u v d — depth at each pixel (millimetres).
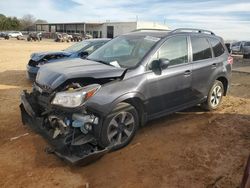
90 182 4070
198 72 6160
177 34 5910
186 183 4070
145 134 5590
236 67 17562
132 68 5039
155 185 4012
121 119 4785
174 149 5012
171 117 6562
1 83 10172
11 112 6801
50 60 9742
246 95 9094
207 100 6746
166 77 5406
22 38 60312
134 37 5953
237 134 5727
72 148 4285
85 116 4344
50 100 4418
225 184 4074
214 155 4855
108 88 4594
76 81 4531
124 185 4004
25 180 4109
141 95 4980
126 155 4762
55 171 4324
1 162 4559
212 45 6793
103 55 5793
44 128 4621
